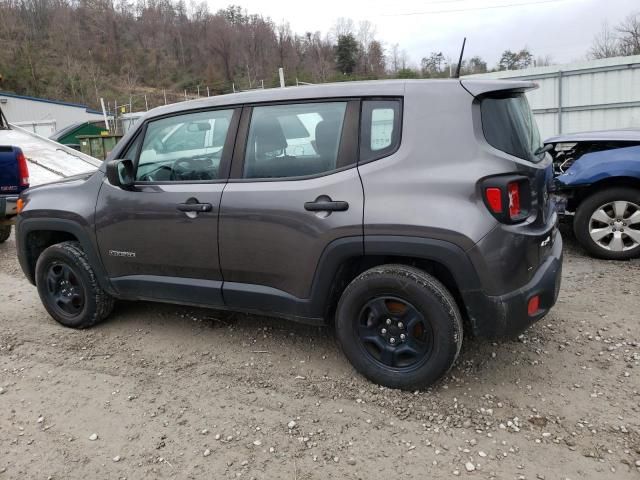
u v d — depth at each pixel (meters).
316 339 3.87
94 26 94.88
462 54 3.61
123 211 3.74
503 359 3.46
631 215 5.22
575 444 2.64
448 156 2.85
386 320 3.10
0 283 5.63
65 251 4.07
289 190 3.18
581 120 15.40
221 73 89.00
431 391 3.13
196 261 3.55
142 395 3.25
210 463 2.62
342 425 2.88
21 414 3.09
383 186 2.94
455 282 2.88
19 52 76.88
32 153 13.30
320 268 3.14
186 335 4.04
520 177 2.83
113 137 25.62
